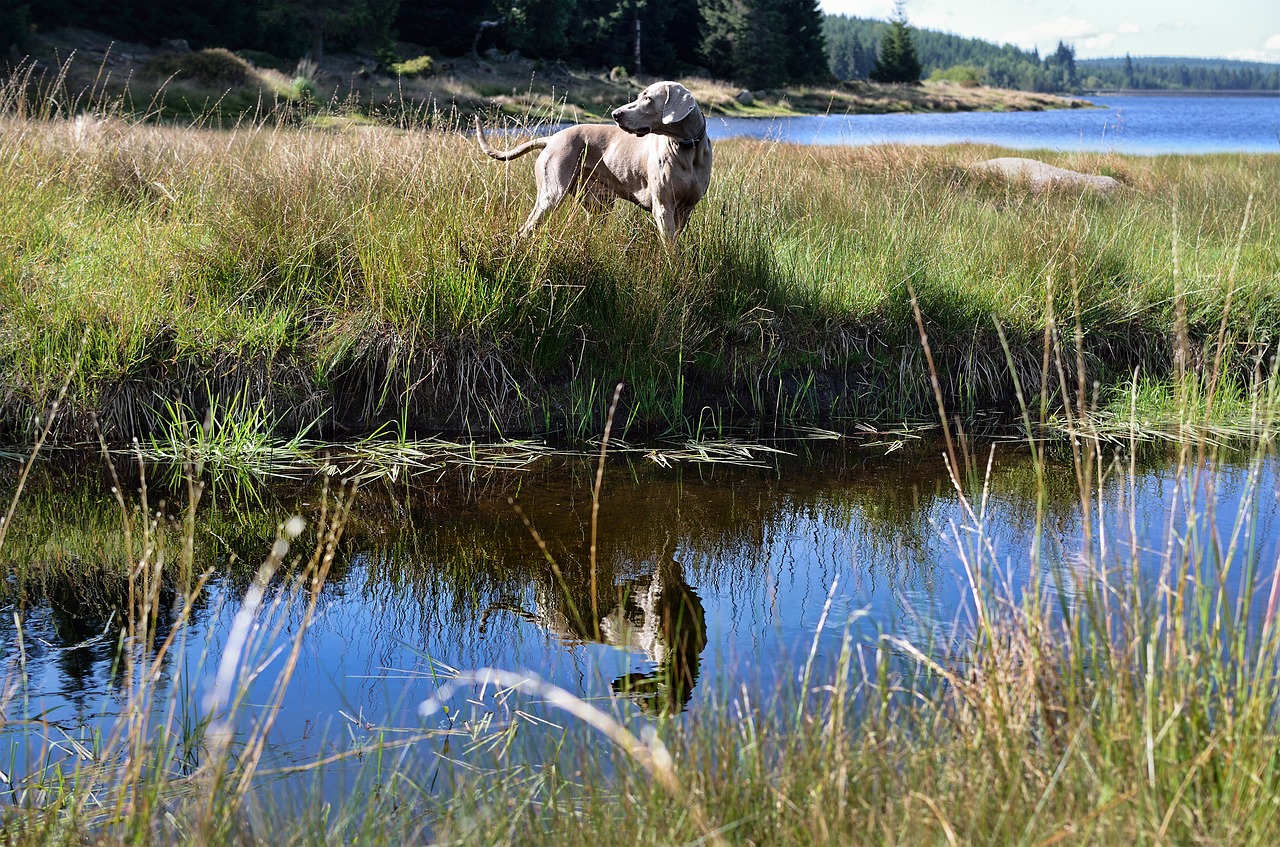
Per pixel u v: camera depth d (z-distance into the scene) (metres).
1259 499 4.47
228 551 4.22
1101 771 2.05
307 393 5.80
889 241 7.11
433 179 6.77
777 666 3.10
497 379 6.02
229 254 6.23
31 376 5.52
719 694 2.96
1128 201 10.12
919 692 2.77
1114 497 4.59
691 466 5.38
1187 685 2.23
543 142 6.77
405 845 2.28
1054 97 82.00
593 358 6.16
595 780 2.40
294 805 2.44
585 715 2.03
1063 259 6.83
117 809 2.26
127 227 6.82
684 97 5.94
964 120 48.66
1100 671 2.34
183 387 5.68
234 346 5.78
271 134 8.48
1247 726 2.06
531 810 2.32
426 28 49.00
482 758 2.71
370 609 3.71
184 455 5.30
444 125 8.03
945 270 6.94
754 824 2.06
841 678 2.46
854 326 6.59
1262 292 6.95
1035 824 1.90
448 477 5.18
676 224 6.43
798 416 6.28
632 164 6.52
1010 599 2.81
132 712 2.41
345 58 42.78
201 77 26.02
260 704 3.00
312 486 4.99
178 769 2.64
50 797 2.49
